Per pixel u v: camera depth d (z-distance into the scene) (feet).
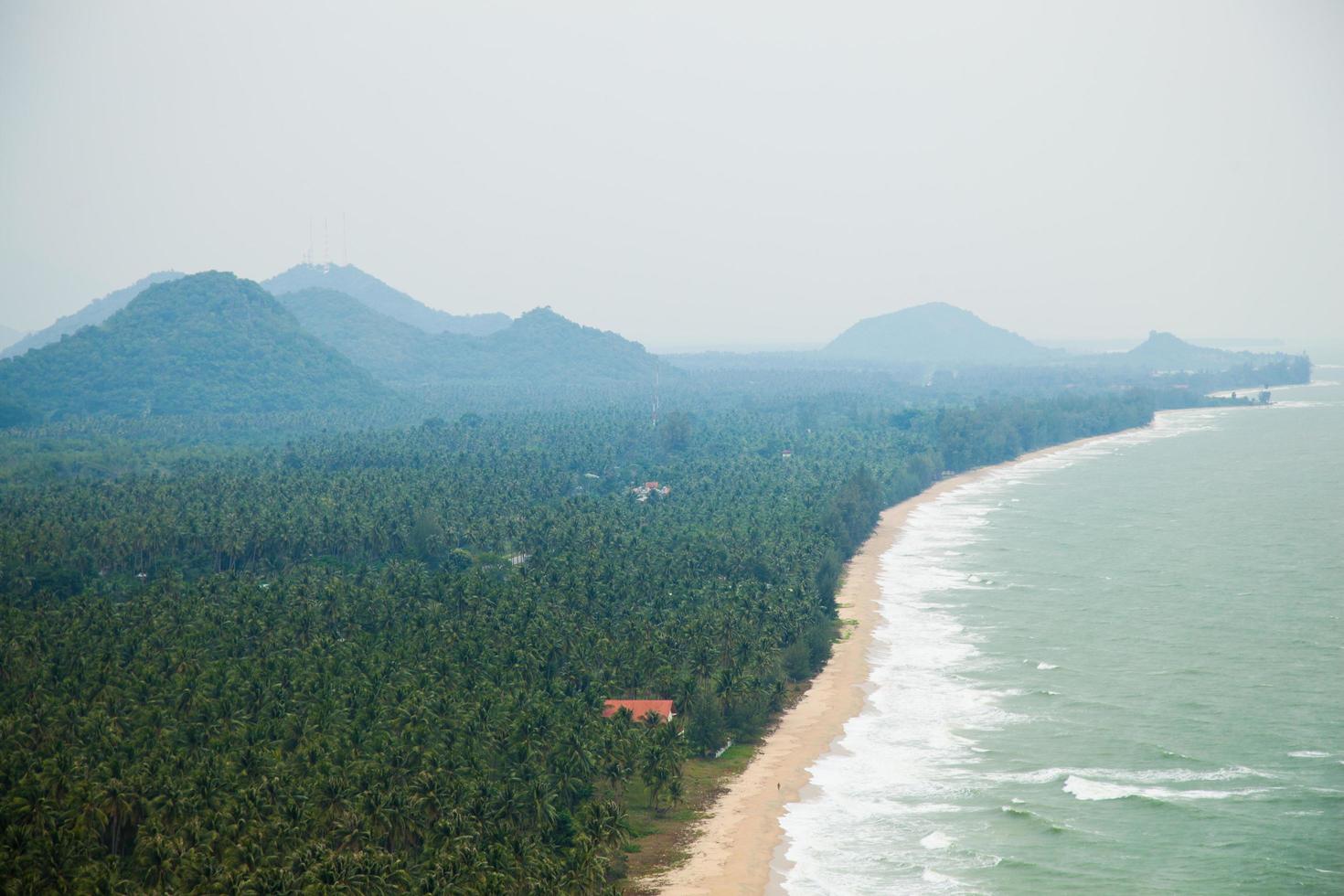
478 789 463.83
